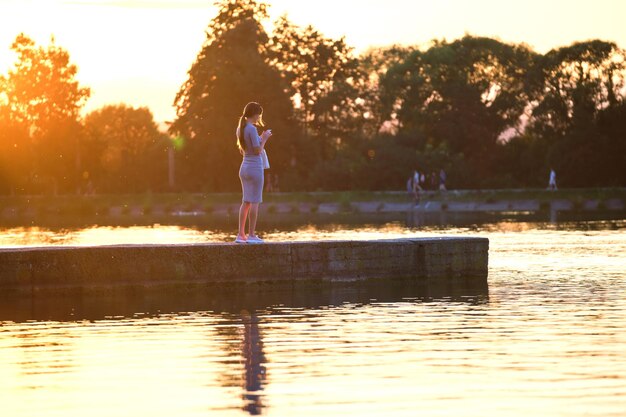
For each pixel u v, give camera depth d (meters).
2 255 23.81
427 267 26.81
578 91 138.88
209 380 13.73
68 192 128.38
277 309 21.38
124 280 24.47
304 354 15.69
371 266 26.36
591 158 127.12
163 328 18.66
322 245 25.94
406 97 155.75
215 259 25.14
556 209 92.50
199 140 127.19
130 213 100.06
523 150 142.50
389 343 16.67
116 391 13.08
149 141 175.25
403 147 127.12
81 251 24.23
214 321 19.56
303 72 147.00
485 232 53.41
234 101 126.88
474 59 159.12
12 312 21.23
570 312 20.31
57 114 128.12
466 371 14.16
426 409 11.95
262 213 93.69
